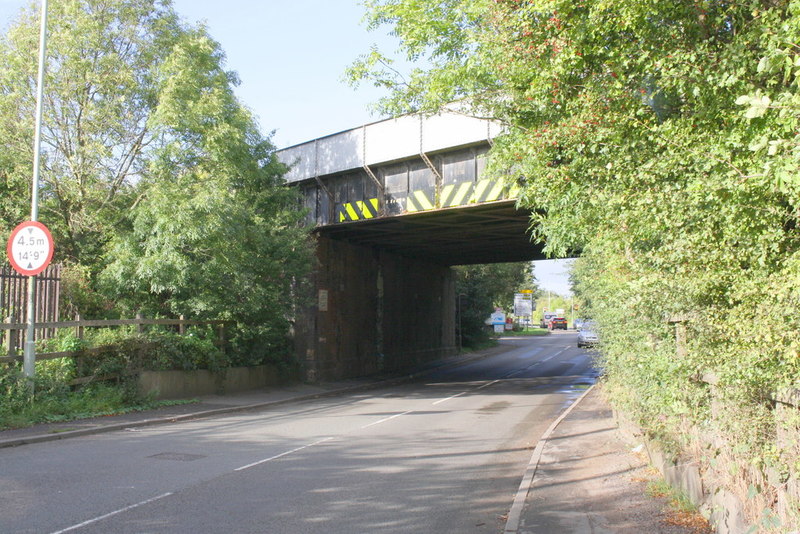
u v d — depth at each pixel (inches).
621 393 417.7
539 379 1108.5
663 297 216.7
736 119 229.5
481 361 1582.2
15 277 572.1
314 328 1020.5
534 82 361.7
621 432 455.5
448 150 802.8
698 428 257.3
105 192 741.3
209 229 672.4
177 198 682.2
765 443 178.9
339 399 809.5
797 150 150.3
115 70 733.9
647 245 278.1
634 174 282.0
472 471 373.4
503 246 1230.3
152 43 770.8
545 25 351.6
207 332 773.3
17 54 708.7
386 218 880.3
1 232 709.9
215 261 703.1
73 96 721.0
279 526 251.3
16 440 425.1
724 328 193.2
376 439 481.7
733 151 227.8
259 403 703.1
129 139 755.4
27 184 729.0
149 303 767.7
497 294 2215.8
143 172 743.1
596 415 589.3
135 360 641.0
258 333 839.7
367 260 1203.9
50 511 263.3
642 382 315.0
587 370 1280.8
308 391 861.2
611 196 280.5
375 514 274.2
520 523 258.8
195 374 724.7
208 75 773.3
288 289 882.1
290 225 874.8
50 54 708.0
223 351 797.9
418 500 301.7
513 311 3479.3
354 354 1134.4
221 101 728.3
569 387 959.0
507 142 441.1
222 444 446.9
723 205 196.2
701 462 255.9
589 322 600.7
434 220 905.5
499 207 777.6
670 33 287.7
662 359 249.8
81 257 753.0
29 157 709.9
